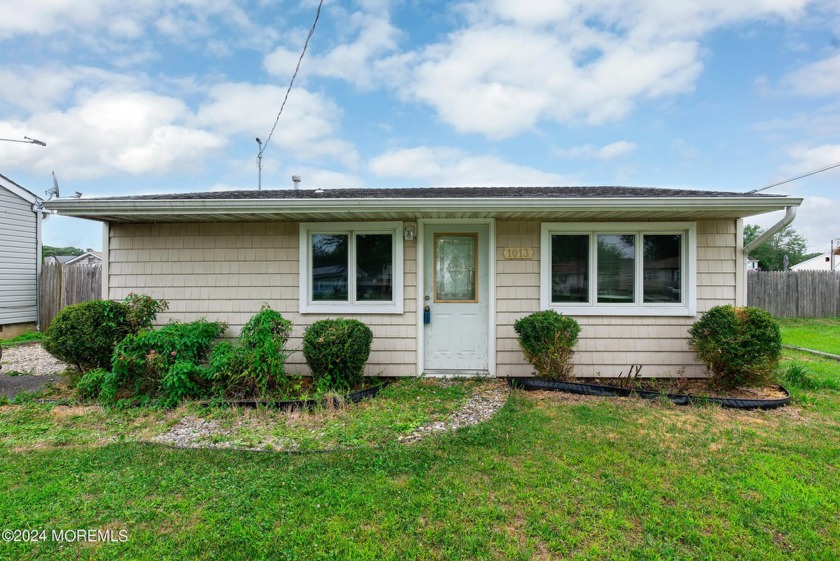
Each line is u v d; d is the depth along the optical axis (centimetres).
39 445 375
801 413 452
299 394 520
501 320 607
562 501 275
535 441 371
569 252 605
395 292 611
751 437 381
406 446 364
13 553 228
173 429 418
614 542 235
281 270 618
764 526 250
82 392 507
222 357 502
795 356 766
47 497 282
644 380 584
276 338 535
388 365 614
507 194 638
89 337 536
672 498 279
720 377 527
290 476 310
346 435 391
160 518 258
